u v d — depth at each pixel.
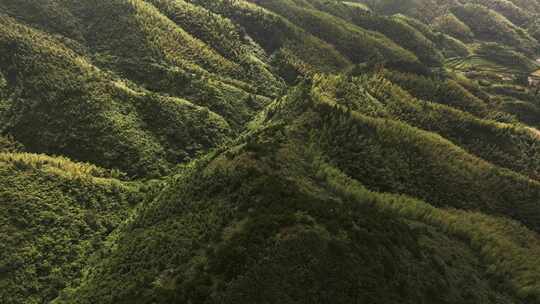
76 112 136.75
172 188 95.62
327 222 59.81
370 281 55.81
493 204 114.62
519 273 83.50
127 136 133.88
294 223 57.69
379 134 113.69
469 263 79.69
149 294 59.38
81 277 91.06
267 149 85.75
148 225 85.06
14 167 109.38
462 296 67.62
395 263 61.41
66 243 98.69
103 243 101.62
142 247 75.56
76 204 107.94
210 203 74.06
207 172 85.88
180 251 65.75
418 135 122.31
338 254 56.19
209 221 68.38
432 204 104.25
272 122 117.00
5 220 96.06
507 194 118.25
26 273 89.88
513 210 115.19
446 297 63.94
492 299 72.12
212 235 64.44
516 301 75.88
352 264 56.19
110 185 117.31
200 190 80.75
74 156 129.25
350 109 121.25
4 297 85.06
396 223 73.62
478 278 76.19
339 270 54.69
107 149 130.00
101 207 111.12
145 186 122.25
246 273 52.00
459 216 99.75
